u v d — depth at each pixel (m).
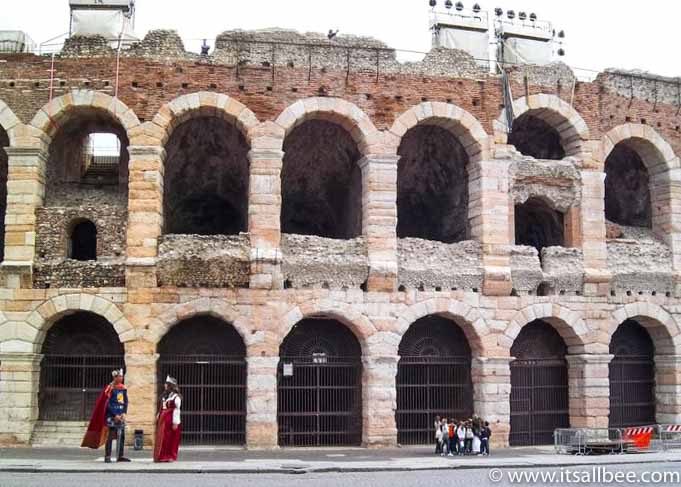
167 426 28.28
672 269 42.62
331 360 39.88
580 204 41.34
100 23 41.59
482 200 39.97
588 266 40.88
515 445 40.50
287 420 39.31
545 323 42.41
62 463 27.31
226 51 38.59
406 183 47.09
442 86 40.22
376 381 37.72
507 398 39.09
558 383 42.03
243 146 43.69
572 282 40.56
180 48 38.47
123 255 37.50
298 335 39.97
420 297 38.66
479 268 39.44
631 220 46.94
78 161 44.31
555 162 41.22
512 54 45.25
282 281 37.34
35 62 37.97
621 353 43.84
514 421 41.22
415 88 39.91
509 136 46.84
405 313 38.34
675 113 43.88
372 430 37.44
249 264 37.16
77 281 36.78
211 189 46.50
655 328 43.00
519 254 40.00
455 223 44.19
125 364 36.56
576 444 35.34
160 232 37.91
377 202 38.69
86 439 27.25
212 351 39.12
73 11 41.69
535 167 40.91
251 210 37.66
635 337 44.19
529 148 47.03
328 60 39.25
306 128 43.72
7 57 37.94
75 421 37.50
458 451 34.56
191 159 44.31
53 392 38.16
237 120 38.16
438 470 28.64
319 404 39.16
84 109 38.25
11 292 36.56
